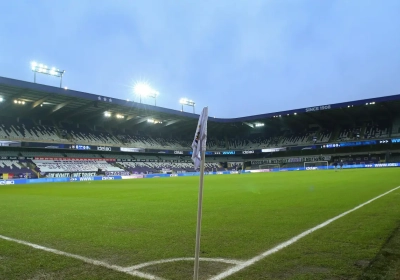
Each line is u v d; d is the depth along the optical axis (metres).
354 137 62.84
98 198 15.37
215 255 4.91
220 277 3.99
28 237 6.52
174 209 10.36
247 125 74.00
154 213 9.54
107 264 4.64
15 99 44.47
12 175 43.03
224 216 8.52
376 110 59.25
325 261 4.45
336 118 66.12
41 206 12.23
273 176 37.78
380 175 28.88
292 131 75.19
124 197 15.60
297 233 6.16
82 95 45.06
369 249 4.93
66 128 56.91
